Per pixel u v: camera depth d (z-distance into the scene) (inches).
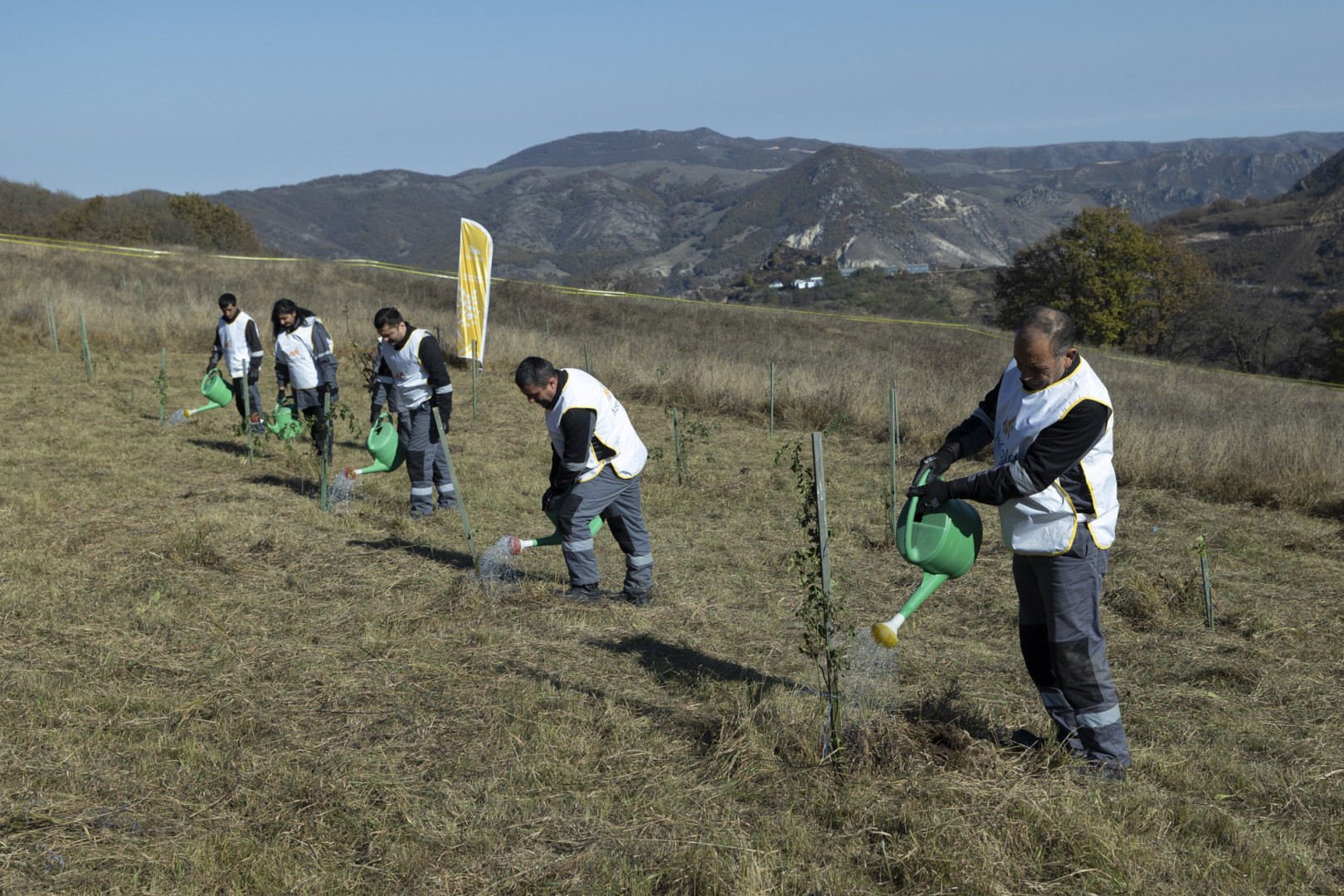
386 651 170.4
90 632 173.2
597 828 114.7
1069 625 120.2
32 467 308.8
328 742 135.6
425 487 268.5
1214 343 1971.0
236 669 160.4
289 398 333.1
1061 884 102.1
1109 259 1811.0
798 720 140.4
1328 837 113.3
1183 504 314.0
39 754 127.8
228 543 234.4
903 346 1051.3
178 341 639.1
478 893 101.6
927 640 187.0
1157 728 145.6
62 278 892.6
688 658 172.9
